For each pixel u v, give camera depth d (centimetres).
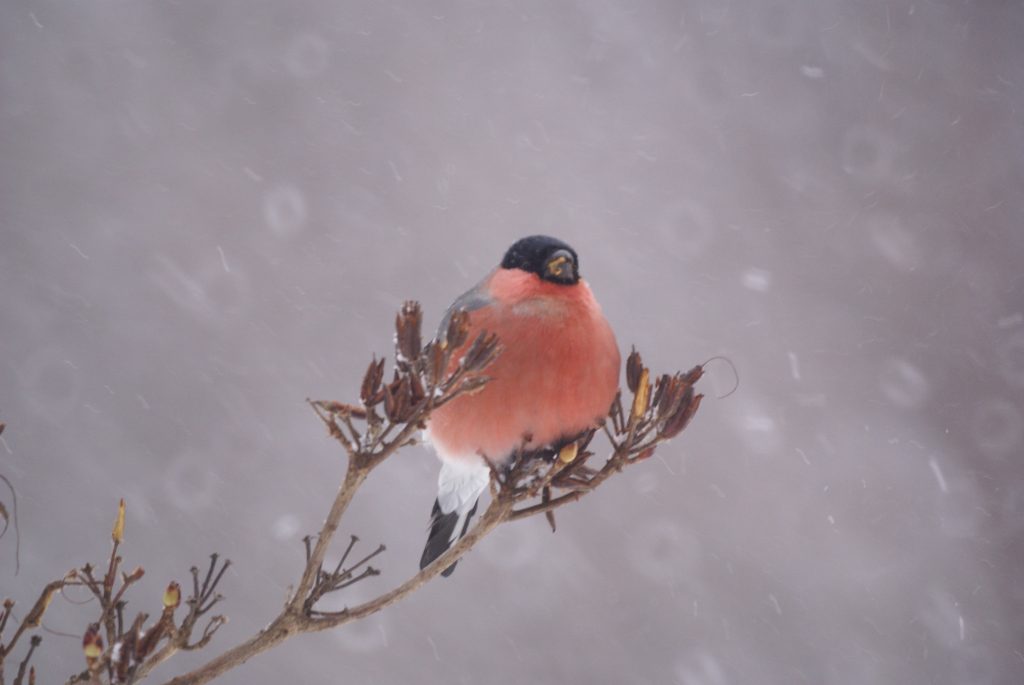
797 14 1808
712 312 1544
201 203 1605
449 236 1634
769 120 1744
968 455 1420
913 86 1748
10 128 1697
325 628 338
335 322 1505
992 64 1766
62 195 1614
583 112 1784
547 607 1276
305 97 1775
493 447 431
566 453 386
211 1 1842
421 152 1728
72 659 1193
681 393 390
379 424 344
